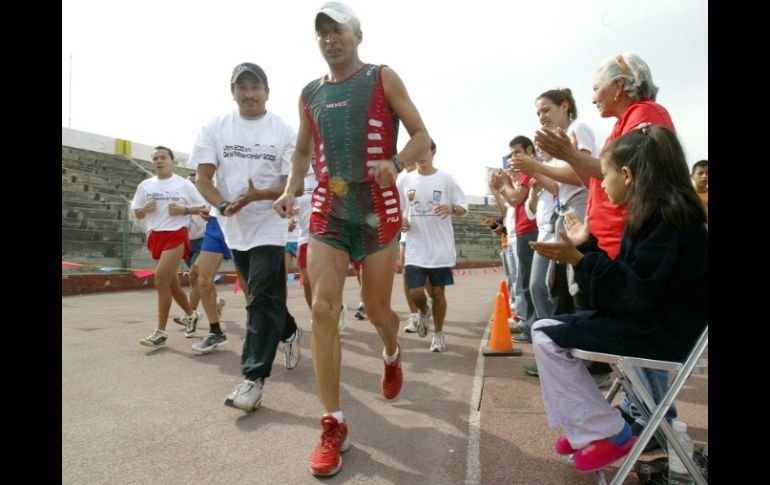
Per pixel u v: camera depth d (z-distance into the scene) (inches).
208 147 140.9
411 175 198.7
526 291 195.0
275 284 125.6
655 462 80.9
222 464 89.2
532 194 187.0
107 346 192.5
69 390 134.1
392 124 101.9
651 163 74.2
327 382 91.4
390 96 99.5
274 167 141.6
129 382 141.9
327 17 95.7
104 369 156.8
